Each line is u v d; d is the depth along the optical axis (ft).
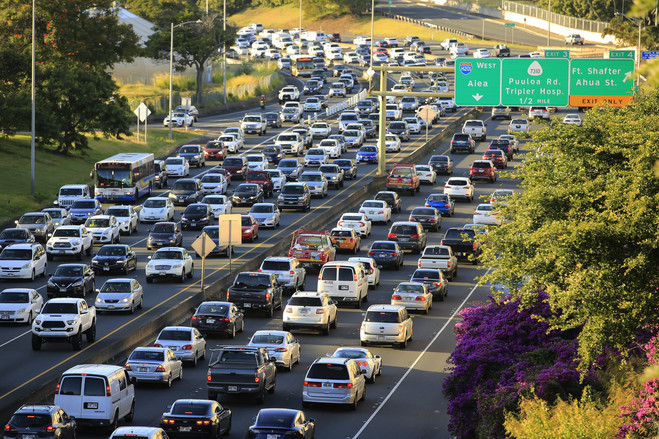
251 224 559.38
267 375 311.06
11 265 466.70
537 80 510.17
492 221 593.42
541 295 279.69
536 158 229.66
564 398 227.40
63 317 351.87
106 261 482.28
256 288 426.51
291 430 244.01
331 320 408.05
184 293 446.60
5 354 349.82
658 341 198.18
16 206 616.39
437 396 320.29
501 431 228.43
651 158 192.85
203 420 253.65
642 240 185.88
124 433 227.20
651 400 186.91
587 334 193.77
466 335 289.74
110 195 648.38
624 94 501.97
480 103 521.24
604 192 195.52
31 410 242.78
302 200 642.63
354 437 274.57
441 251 509.76
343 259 531.91
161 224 548.31
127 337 367.86
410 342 391.24
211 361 303.07
